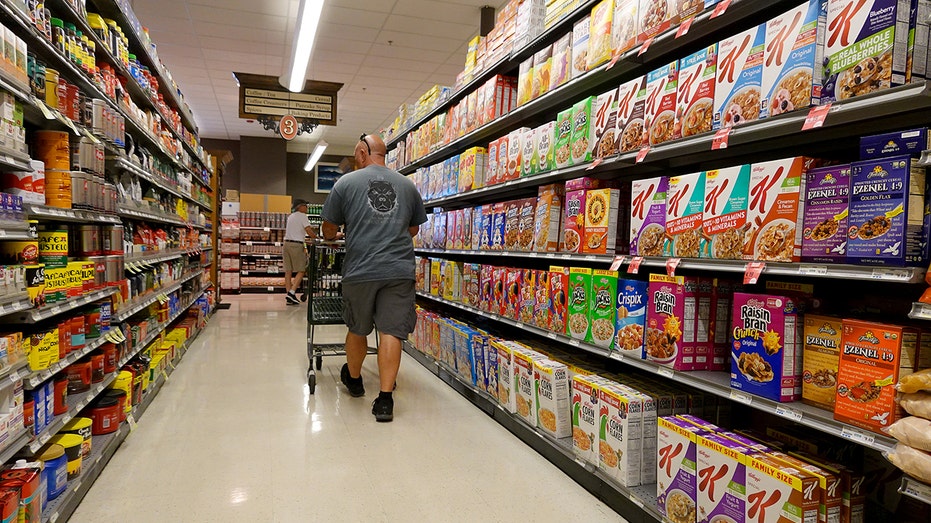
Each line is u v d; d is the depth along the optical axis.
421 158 5.20
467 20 6.62
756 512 1.51
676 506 1.80
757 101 1.69
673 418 1.89
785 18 1.61
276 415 3.25
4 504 1.47
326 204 3.43
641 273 2.59
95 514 2.01
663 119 2.09
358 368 3.64
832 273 1.42
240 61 8.23
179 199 5.11
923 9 1.36
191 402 3.48
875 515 1.67
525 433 2.86
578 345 2.55
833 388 1.51
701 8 1.92
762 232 1.66
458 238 4.22
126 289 2.92
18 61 1.74
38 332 1.92
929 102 1.31
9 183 1.88
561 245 2.86
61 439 2.09
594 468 2.26
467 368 3.65
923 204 1.31
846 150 2.05
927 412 1.22
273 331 6.37
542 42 3.10
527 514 2.10
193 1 6.19
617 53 2.36
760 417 2.23
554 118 3.60
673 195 2.02
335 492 2.25
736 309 1.75
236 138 14.36
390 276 3.21
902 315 1.71
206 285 7.03
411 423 3.16
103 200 2.53
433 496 2.24
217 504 2.12
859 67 1.41
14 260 1.83
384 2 6.16
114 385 2.79
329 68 8.48
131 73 3.40
